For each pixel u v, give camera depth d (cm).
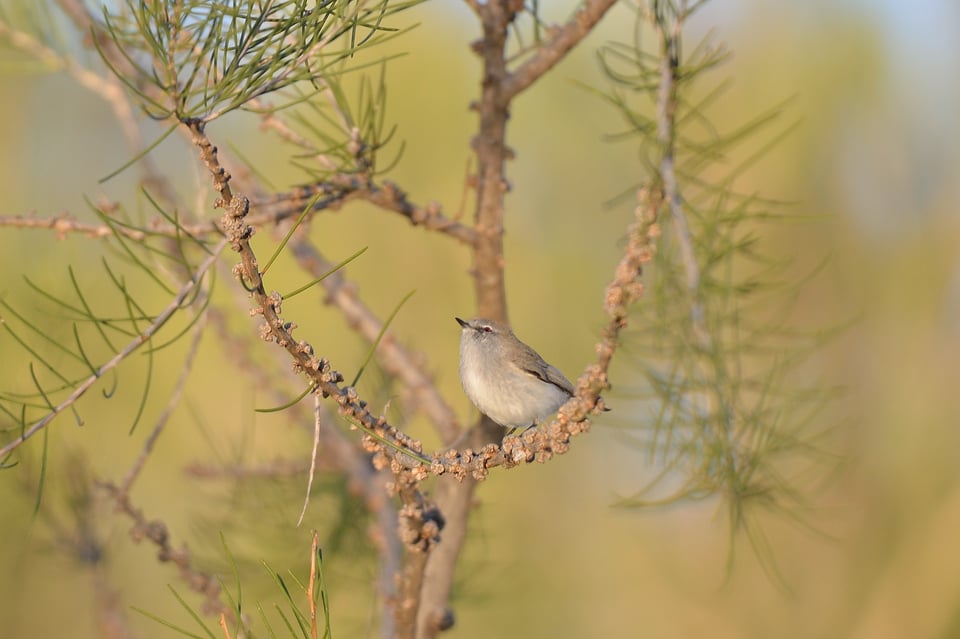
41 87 1281
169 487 1159
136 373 1099
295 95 740
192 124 509
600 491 1489
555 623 1444
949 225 1498
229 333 934
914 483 1482
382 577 872
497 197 840
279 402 940
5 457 569
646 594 1498
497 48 808
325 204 754
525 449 544
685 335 781
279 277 1160
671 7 735
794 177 1422
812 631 1493
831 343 1476
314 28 535
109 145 1313
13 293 878
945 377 1488
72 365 916
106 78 924
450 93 1298
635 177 1411
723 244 788
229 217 466
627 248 516
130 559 1230
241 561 927
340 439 954
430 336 1320
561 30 802
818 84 1416
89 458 980
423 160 1310
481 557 1147
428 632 836
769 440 767
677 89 770
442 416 924
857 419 1412
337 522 968
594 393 533
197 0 522
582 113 1409
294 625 944
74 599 1168
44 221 701
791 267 1468
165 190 920
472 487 855
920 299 1495
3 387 855
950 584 1423
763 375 873
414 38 1305
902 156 1495
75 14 889
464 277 1327
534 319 1389
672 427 768
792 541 1520
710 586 1513
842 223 1483
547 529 1466
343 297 920
